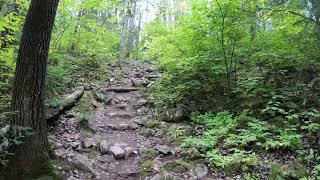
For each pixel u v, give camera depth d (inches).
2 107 231.5
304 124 228.5
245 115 253.3
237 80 292.4
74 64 455.2
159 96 338.0
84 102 338.0
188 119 295.7
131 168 212.7
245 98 269.4
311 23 237.5
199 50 297.0
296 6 244.4
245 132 226.4
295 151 199.6
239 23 268.5
